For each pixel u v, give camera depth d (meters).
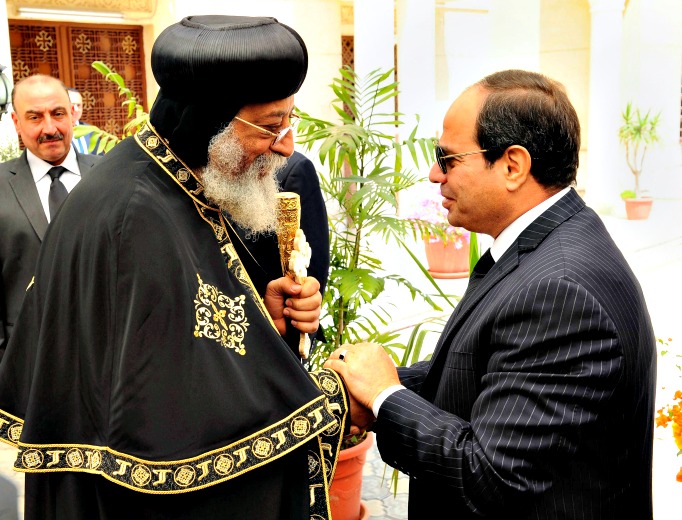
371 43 6.32
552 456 1.36
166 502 1.44
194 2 7.20
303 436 1.48
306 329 1.86
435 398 1.62
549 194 1.54
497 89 1.52
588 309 1.35
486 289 1.55
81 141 5.50
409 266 8.05
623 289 1.42
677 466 3.81
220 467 1.41
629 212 11.33
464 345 1.53
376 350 1.69
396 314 6.42
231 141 1.55
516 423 1.36
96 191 1.54
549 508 1.42
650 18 12.05
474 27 10.91
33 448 1.50
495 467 1.36
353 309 3.33
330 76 8.01
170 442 1.39
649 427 1.53
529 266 1.46
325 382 1.63
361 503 3.37
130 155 1.59
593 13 11.13
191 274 1.48
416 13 7.27
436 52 10.61
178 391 1.41
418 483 1.62
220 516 1.46
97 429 1.47
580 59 11.52
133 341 1.42
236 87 1.50
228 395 1.43
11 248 3.43
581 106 11.67
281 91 1.55
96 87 8.22
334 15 7.89
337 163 3.11
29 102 3.47
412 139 3.19
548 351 1.36
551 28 11.47
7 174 3.55
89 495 1.50
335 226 3.43
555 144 1.49
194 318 1.45
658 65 12.26
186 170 1.58
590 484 1.43
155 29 8.14
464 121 1.54
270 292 1.86
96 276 1.48
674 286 7.45
